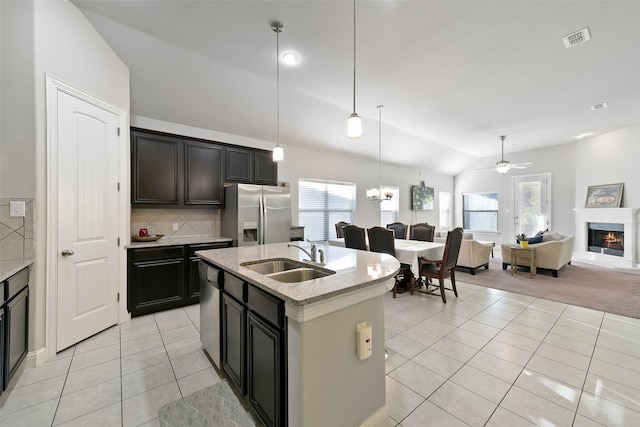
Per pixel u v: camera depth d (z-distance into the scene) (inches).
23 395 68.4
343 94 150.0
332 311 50.0
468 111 176.1
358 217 247.1
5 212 78.0
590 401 66.2
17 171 79.0
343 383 52.2
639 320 115.0
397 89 144.4
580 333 103.0
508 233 302.5
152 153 127.7
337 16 90.4
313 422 47.5
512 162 299.4
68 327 90.7
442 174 337.7
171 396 69.0
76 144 92.4
